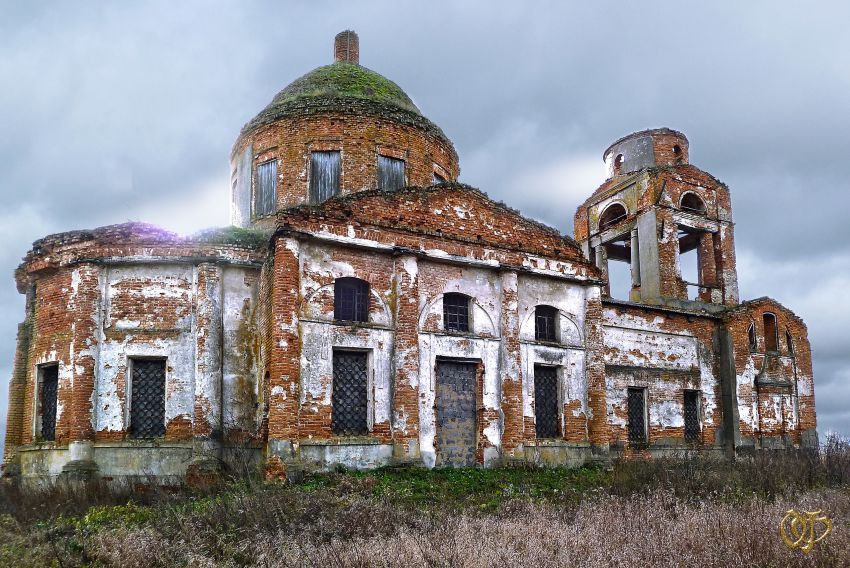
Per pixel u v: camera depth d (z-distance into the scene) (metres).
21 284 21.97
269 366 17.53
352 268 18.83
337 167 24.77
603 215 33.22
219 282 19.44
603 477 18.67
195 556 10.04
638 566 8.82
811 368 30.77
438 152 27.11
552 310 22.53
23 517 13.95
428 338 19.58
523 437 20.64
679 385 26.91
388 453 18.34
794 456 20.81
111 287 19.30
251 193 25.55
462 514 12.71
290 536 10.76
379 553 9.47
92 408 18.50
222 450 18.44
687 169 31.44
